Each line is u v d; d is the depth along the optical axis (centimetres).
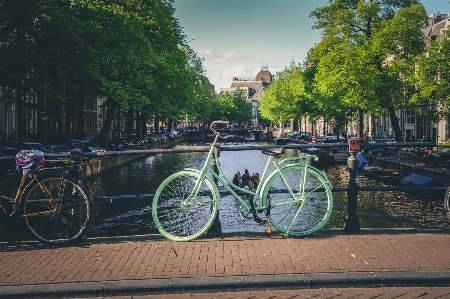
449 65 3041
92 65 2481
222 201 1543
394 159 3784
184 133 10700
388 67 3747
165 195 678
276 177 678
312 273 529
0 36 2247
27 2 2158
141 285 502
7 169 1678
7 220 650
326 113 5353
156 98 4012
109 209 1720
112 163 3916
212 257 588
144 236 686
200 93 7800
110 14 2589
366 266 551
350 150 714
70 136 4684
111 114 3953
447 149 3328
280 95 8231
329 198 687
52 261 581
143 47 3325
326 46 4012
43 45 2255
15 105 4172
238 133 9675
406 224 1628
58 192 657
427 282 519
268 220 674
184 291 504
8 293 488
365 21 3962
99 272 540
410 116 5803
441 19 5928
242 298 489
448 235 694
